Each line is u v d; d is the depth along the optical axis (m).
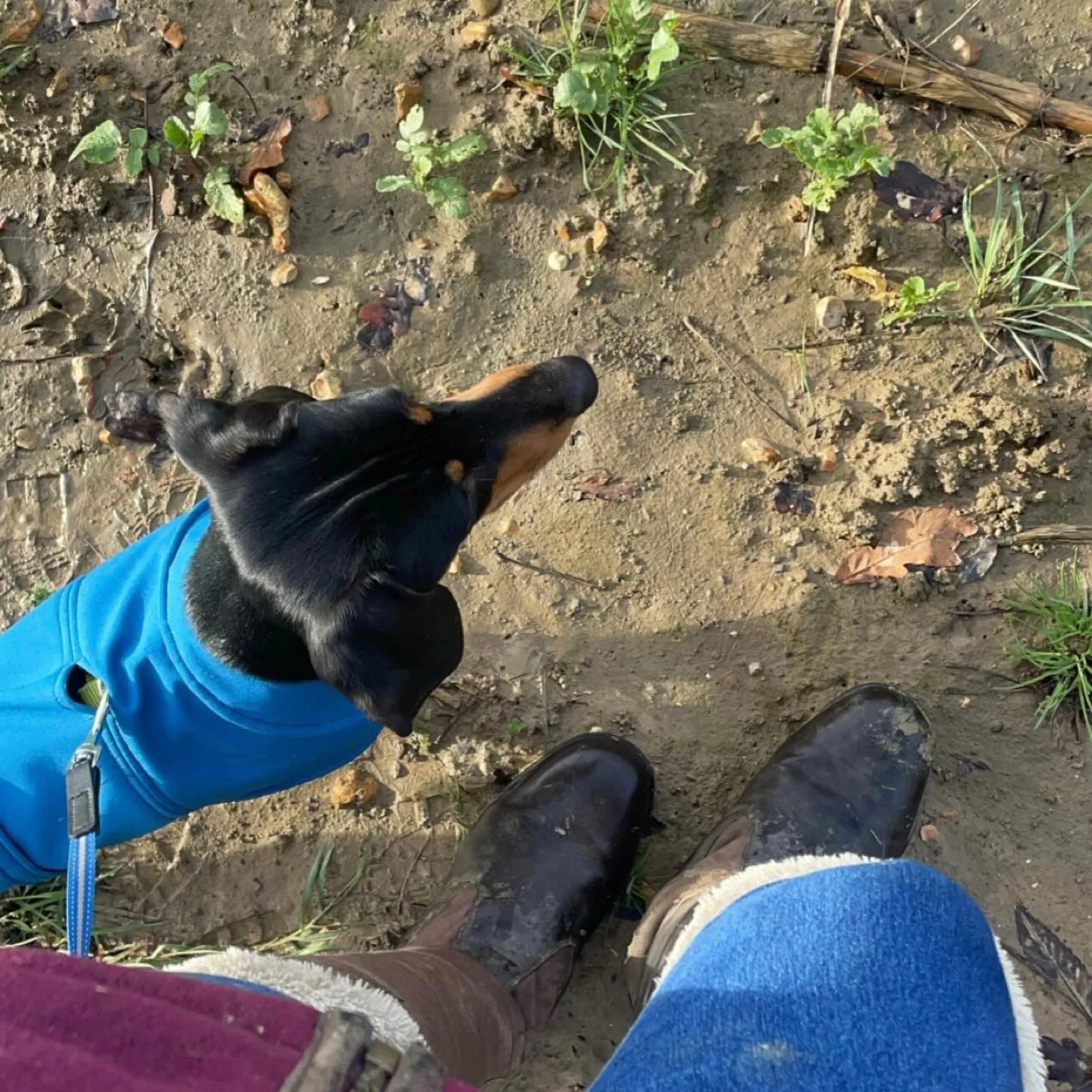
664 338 0.99
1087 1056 0.85
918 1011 0.56
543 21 0.99
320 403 0.72
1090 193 0.96
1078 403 0.94
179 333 1.01
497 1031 0.79
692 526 0.97
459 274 1.00
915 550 0.94
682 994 0.58
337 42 1.01
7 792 0.73
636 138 0.98
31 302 1.02
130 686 0.71
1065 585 0.93
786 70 0.98
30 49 1.02
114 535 1.00
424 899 0.93
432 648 0.72
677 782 0.94
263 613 0.70
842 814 0.88
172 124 0.97
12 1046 0.38
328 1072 0.40
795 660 0.94
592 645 0.96
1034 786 0.91
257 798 0.93
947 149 0.97
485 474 0.77
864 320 0.97
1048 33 0.97
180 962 0.92
